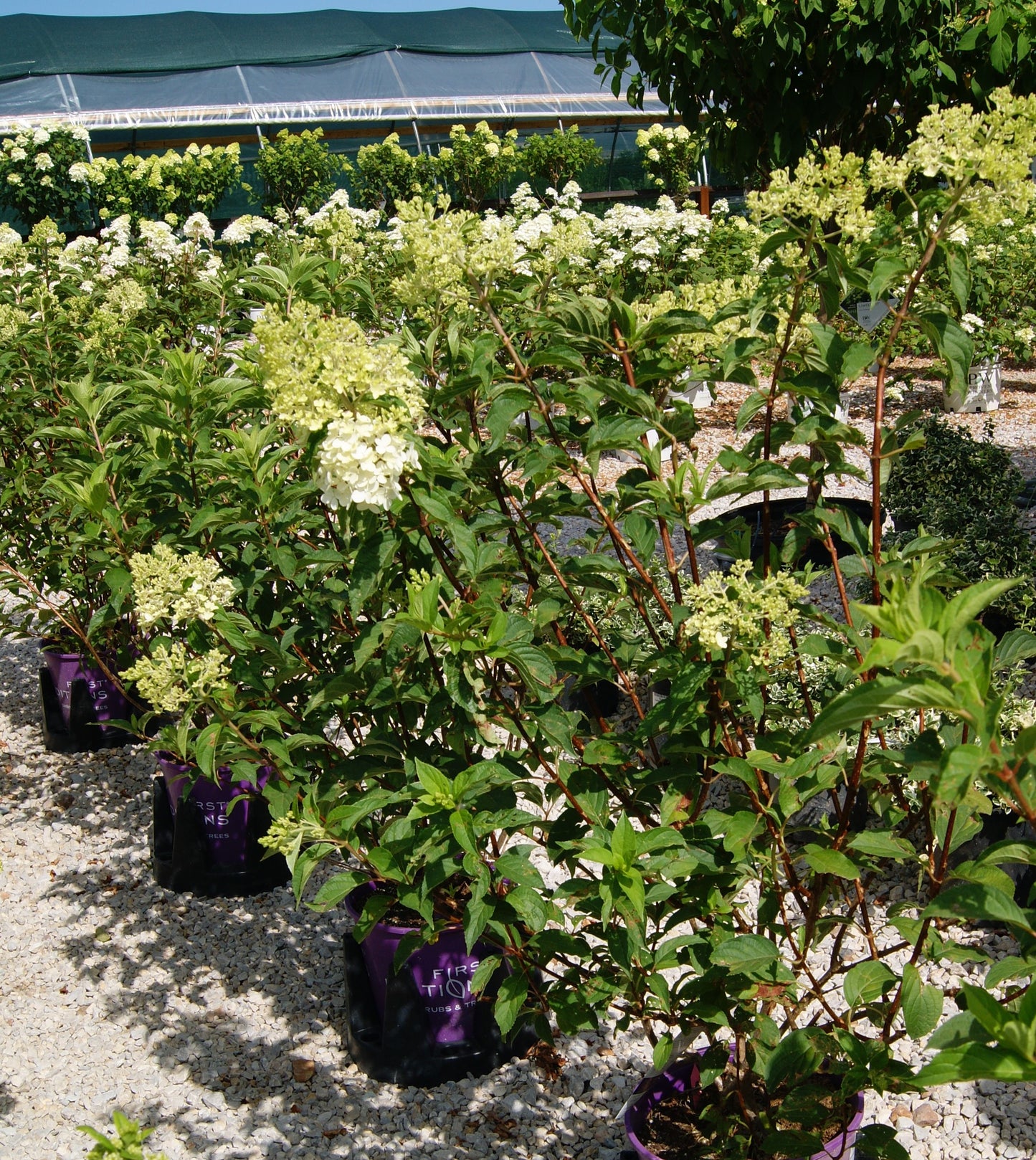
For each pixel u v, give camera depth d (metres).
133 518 3.86
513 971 2.46
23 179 18.45
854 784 2.10
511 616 2.21
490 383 2.35
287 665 2.81
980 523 5.07
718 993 2.18
